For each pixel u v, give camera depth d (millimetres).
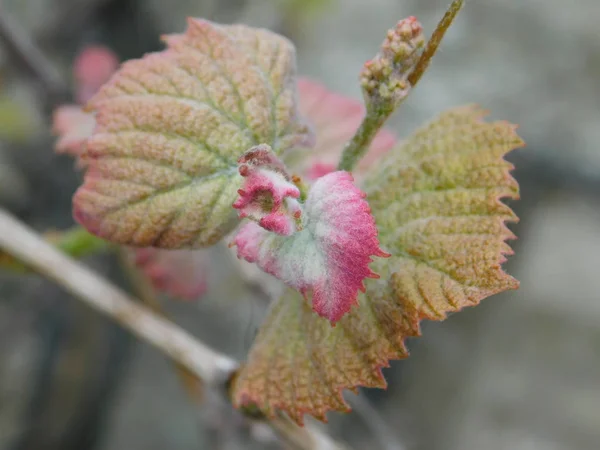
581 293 389
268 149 102
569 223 389
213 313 347
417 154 129
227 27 126
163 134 115
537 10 388
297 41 377
